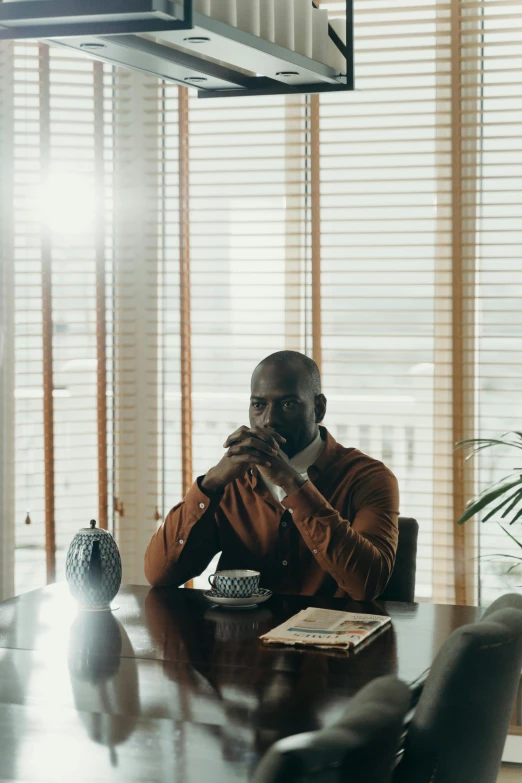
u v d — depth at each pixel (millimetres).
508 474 3102
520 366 3086
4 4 1538
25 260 3154
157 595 2287
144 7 1471
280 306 3219
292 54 1790
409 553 2471
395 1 3096
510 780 2930
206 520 2359
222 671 1673
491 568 3119
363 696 1188
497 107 3068
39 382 3193
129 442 3293
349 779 1008
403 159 3127
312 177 3172
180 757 1289
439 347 3137
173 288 3266
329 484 2438
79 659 1752
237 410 3256
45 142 3145
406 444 3168
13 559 3193
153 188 3264
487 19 3004
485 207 3096
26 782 1217
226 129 3221
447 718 1302
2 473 3168
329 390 3213
